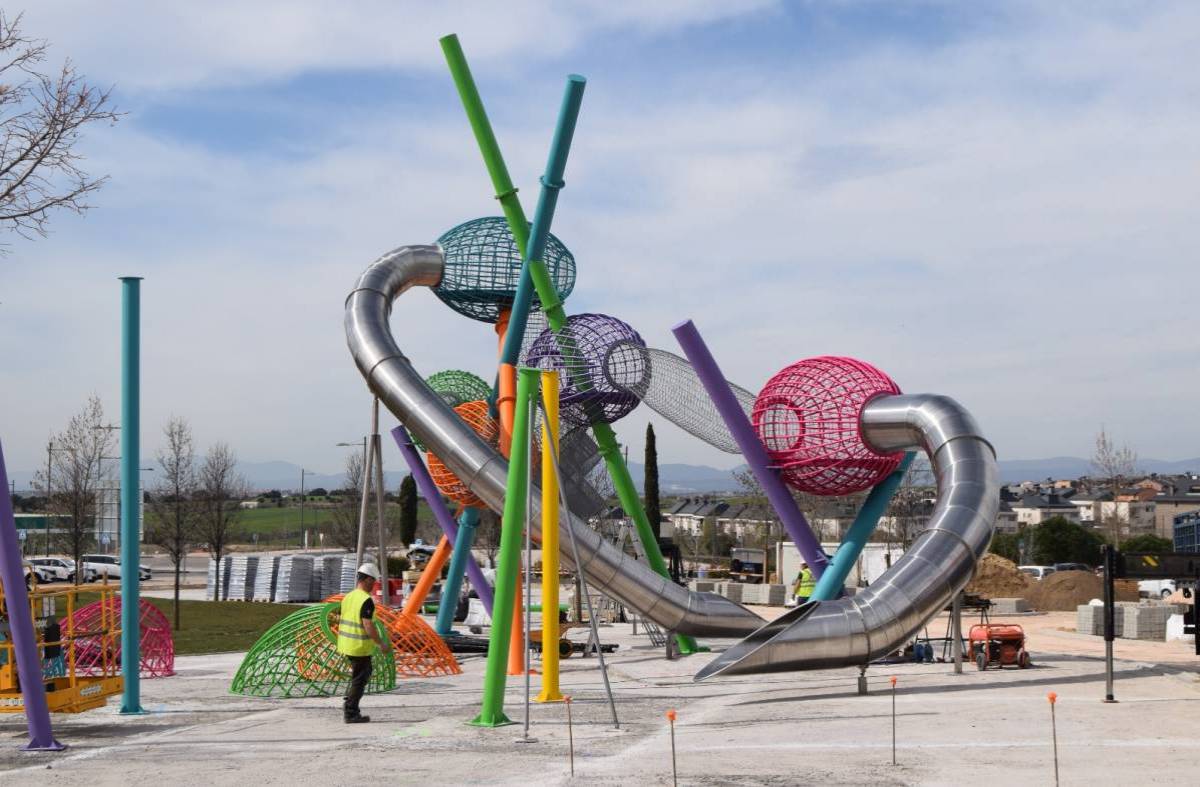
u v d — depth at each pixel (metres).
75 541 46.66
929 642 23.47
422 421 21.39
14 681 14.16
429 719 15.06
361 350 22.19
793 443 20.80
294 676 19.22
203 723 15.05
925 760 11.30
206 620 36.75
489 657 14.34
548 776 10.80
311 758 12.09
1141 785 10.02
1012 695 16.22
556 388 15.92
